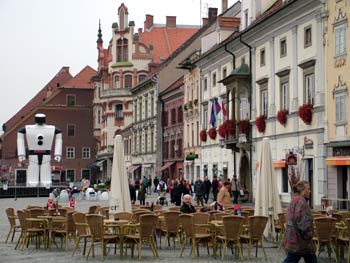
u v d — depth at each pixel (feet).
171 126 263.90
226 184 92.53
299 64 137.80
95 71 433.07
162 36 367.66
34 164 206.08
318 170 130.31
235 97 173.27
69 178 407.85
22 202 195.31
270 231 76.95
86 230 70.54
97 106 393.29
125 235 67.41
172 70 284.41
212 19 278.87
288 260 44.68
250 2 175.94
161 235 79.36
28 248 76.54
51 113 411.34
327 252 71.00
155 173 282.36
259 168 78.33
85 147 412.57
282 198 146.30
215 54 193.67
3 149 408.05
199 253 72.02
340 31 122.62
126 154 342.23
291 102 143.13
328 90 126.93
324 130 127.65
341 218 72.79
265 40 157.99
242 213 80.02
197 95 220.64
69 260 65.87
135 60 346.95
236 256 68.80
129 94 346.54
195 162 222.89
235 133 174.19
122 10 350.84
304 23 136.77
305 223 43.88
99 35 420.77
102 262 64.34
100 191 210.79
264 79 157.58
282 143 148.36
